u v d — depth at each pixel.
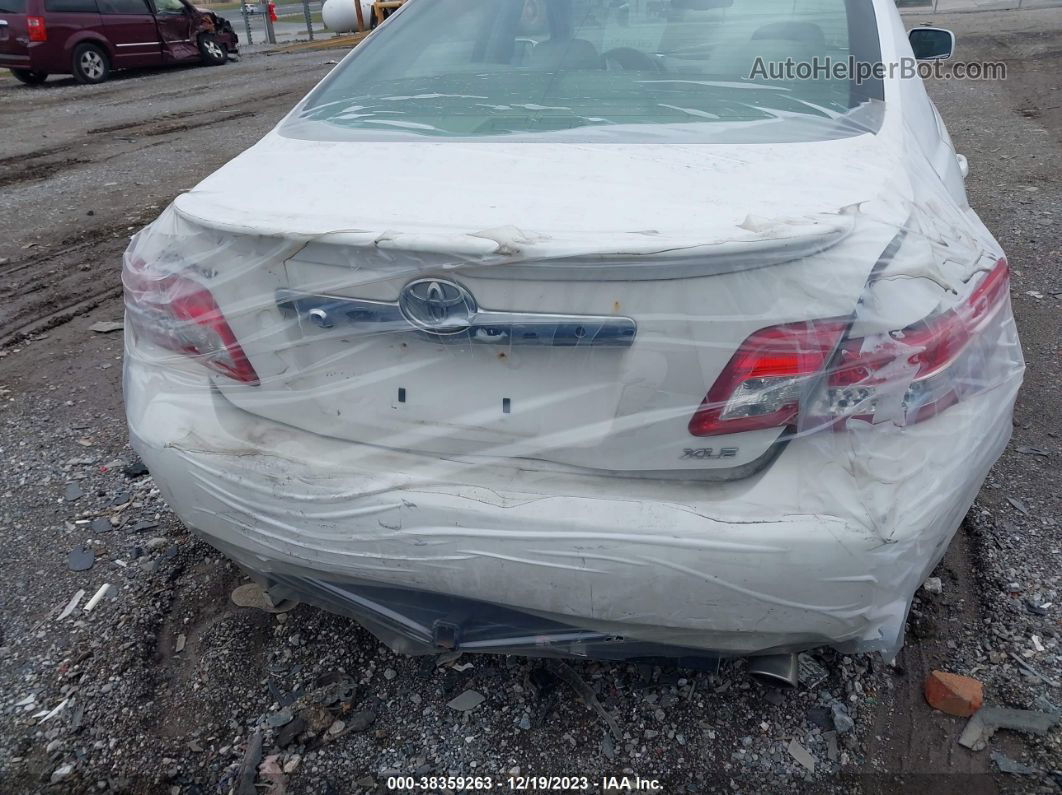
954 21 17.02
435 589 1.65
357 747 1.90
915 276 1.50
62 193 6.42
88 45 12.75
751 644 1.59
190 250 1.75
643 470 1.53
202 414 1.81
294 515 1.68
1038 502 2.55
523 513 1.52
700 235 1.44
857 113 2.03
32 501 2.73
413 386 1.61
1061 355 3.41
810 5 2.37
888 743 1.86
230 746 1.91
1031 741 1.84
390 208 1.64
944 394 1.52
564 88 2.21
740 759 1.84
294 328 1.66
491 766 1.85
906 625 2.13
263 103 10.48
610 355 1.48
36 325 4.12
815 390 1.44
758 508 1.47
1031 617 2.13
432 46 2.50
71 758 1.88
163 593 2.33
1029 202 5.43
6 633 2.21
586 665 2.07
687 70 2.22
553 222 1.53
